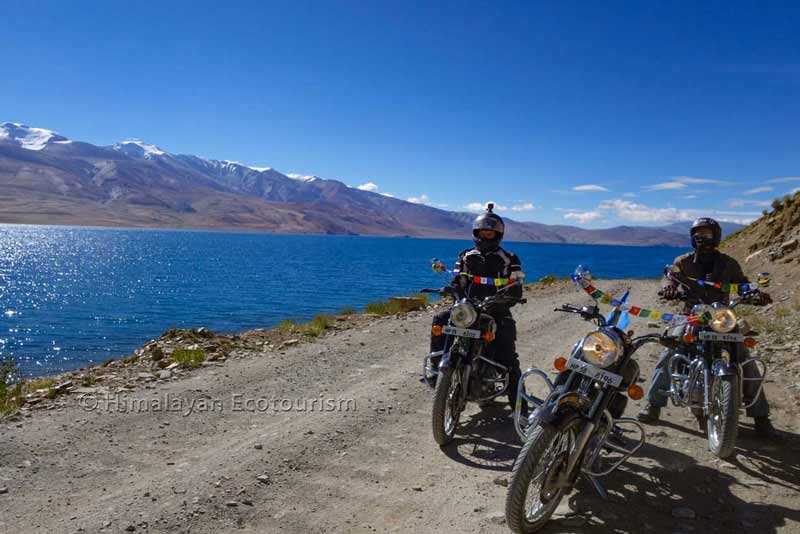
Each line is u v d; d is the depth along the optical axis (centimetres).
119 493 441
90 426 593
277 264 8800
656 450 551
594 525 409
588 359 411
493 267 641
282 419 635
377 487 471
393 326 1329
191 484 460
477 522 412
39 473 474
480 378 601
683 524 409
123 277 5975
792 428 608
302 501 441
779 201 2581
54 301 3812
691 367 560
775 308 1315
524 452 383
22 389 773
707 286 585
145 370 873
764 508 434
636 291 2309
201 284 5156
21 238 17825
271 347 1061
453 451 558
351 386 783
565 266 11338
